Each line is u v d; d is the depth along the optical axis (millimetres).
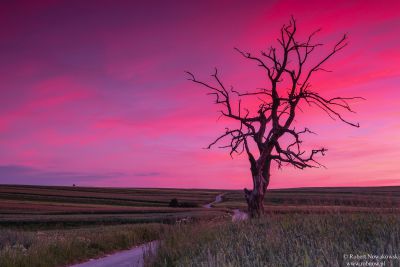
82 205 131625
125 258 20406
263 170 29375
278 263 8500
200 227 17562
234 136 30047
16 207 114812
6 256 16812
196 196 187500
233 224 17000
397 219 11227
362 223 11461
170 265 12422
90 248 23656
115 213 96688
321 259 8117
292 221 13602
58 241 22625
